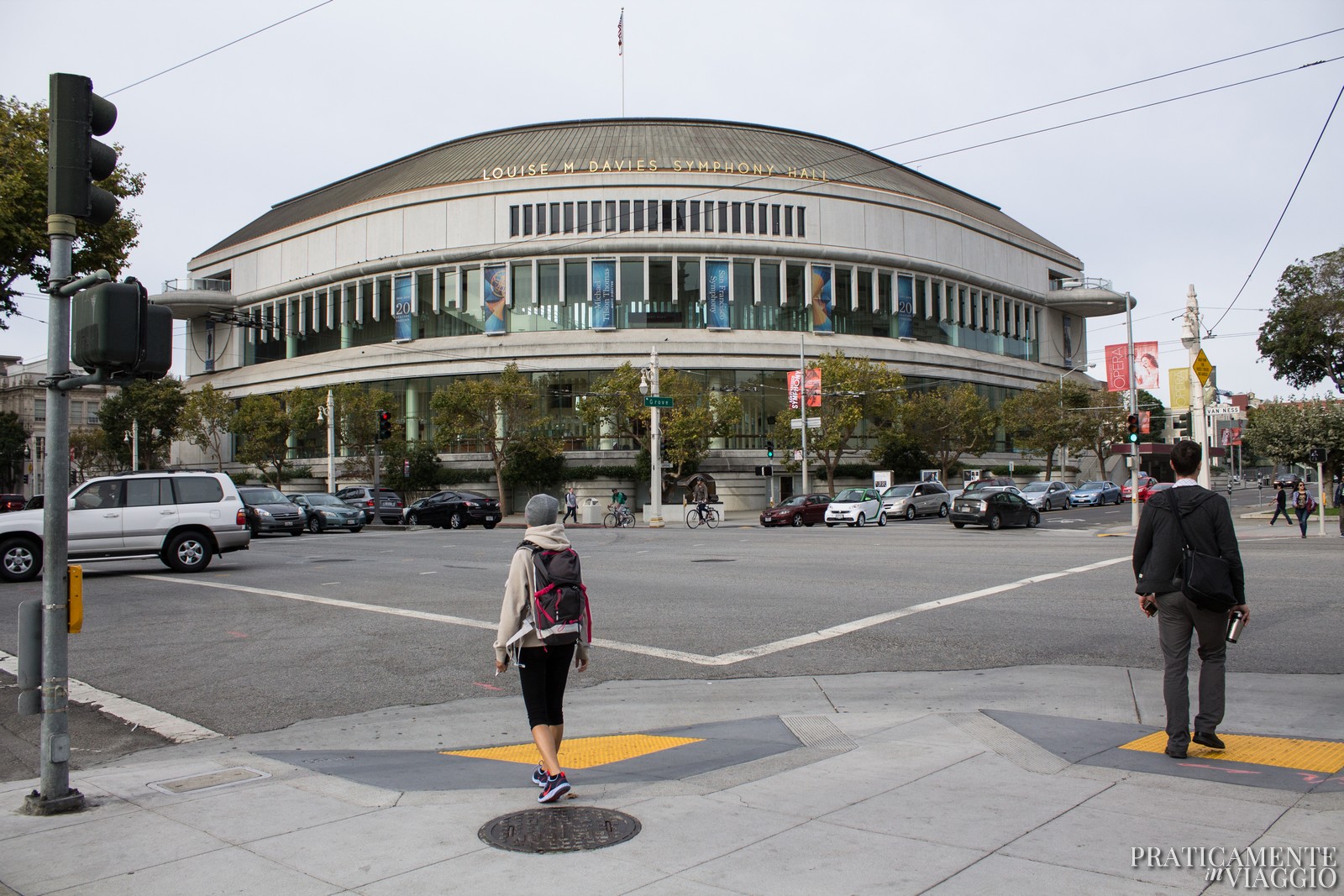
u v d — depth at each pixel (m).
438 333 61.22
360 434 54.81
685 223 59.44
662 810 5.11
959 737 6.75
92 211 5.79
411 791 5.65
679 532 35.28
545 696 5.54
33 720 8.07
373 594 15.37
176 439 66.56
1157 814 4.91
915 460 58.62
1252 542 24.58
